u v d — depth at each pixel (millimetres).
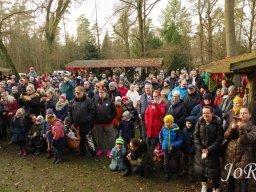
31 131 8828
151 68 27750
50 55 25609
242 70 6973
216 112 6773
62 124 8227
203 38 34875
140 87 14227
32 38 42250
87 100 8156
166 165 6809
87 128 8172
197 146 5777
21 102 9414
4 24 31188
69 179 7035
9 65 22672
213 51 34219
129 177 7070
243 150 5312
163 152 7016
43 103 9648
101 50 48938
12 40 41031
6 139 10188
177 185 6594
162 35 45406
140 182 6789
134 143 6871
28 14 25375
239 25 33781
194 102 7414
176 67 38812
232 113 6230
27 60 44156
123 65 27625
